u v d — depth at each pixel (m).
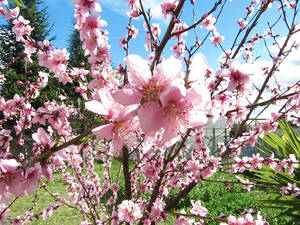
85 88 2.49
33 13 14.47
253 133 2.73
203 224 2.35
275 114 2.61
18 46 12.79
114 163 10.59
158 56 1.97
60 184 7.92
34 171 0.90
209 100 0.76
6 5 2.42
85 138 0.94
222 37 2.82
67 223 5.16
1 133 1.93
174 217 5.10
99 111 0.89
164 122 0.77
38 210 5.68
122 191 7.36
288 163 2.69
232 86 1.16
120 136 0.89
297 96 2.38
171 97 0.74
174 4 2.33
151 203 2.68
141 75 0.79
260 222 1.50
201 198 7.17
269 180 4.07
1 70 4.37
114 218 2.66
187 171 2.75
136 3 2.32
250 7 3.24
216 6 1.90
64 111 2.11
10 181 0.89
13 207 5.84
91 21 1.84
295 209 3.32
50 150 0.93
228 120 2.03
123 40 2.56
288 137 4.41
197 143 2.95
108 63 2.11
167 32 1.96
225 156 2.86
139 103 0.79
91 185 3.67
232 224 1.53
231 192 7.79
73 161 2.94
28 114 2.86
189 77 0.80
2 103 2.82
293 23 3.13
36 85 3.54
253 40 3.73
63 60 2.14
